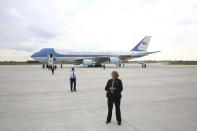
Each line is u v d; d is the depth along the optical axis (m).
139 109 10.52
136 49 67.00
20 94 15.21
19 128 7.64
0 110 10.38
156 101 12.50
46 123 8.23
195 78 27.80
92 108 10.77
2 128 7.64
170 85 20.34
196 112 9.88
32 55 56.06
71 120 8.63
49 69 52.41
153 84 21.20
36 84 21.34
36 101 12.62
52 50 56.59
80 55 58.66
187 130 7.37
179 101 12.50
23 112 9.98
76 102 12.30
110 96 8.15
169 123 8.18
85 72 39.59
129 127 7.73
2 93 15.68
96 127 7.75
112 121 8.52
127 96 14.22
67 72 39.84
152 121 8.46
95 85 20.53
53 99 13.27
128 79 26.53
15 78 28.03
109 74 34.66
